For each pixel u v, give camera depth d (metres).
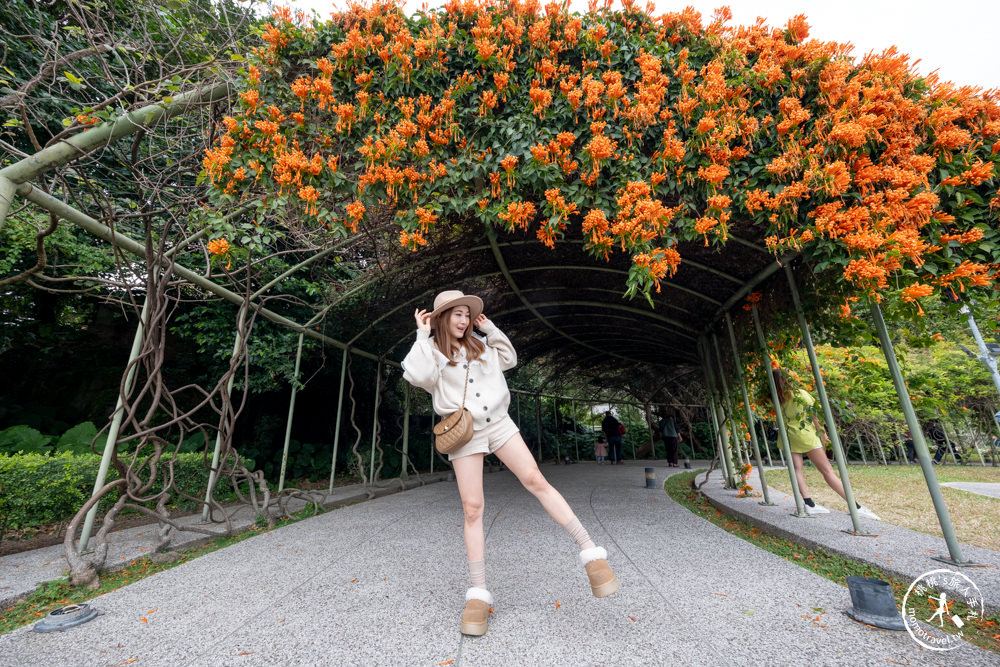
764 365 4.15
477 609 1.66
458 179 2.75
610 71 2.73
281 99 2.89
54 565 2.79
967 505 4.25
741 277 4.21
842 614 1.78
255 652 1.55
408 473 8.59
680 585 2.14
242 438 7.88
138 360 3.03
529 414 12.25
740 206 2.61
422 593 2.10
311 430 8.94
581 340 8.63
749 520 3.77
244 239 2.88
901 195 2.31
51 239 5.04
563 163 2.66
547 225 2.66
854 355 4.05
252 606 1.98
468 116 2.87
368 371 8.39
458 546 3.02
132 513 4.40
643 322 6.70
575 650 1.51
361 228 3.54
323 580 2.32
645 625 1.69
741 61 2.66
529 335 7.99
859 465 9.97
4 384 7.13
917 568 2.27
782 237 2.67
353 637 1.65
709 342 6.08
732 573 2.33
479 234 4.26
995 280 2.39
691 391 11.83
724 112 2.57
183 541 3.21
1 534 3.53
